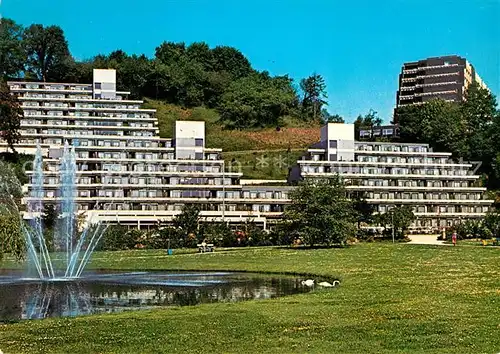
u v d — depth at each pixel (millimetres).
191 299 53438
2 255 47375
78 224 136375
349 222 119562
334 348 30578
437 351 29766
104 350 31375
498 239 130875
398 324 36125
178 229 137125
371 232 152625
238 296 54906
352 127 192500
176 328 36438
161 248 129375
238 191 176250
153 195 173125
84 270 82938
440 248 106938
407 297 47594
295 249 111375
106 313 44562
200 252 111312
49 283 67688
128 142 192000
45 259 95062
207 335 34219
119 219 162875
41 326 38406
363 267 75562
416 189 187375
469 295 47875
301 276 71812
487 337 32469
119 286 64000
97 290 60812
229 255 101438
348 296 49250
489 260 81875
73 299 54438
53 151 181500
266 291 58344
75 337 34562
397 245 117625
